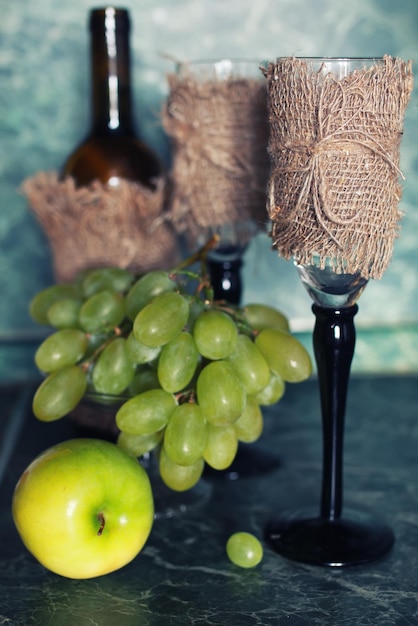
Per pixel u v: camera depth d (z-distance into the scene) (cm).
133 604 64
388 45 93
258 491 76
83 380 70
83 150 85
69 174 85
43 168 95
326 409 68
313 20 93
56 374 70
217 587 65
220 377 66
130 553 64
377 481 77
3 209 95
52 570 64
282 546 68
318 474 79
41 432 86
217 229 78
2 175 94
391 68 61
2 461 81
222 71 76
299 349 70
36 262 96
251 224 78
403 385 96
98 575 64
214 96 75
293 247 63
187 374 66
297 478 78
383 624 62
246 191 76
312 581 66
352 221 61
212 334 66
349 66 60
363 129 61
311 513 71
